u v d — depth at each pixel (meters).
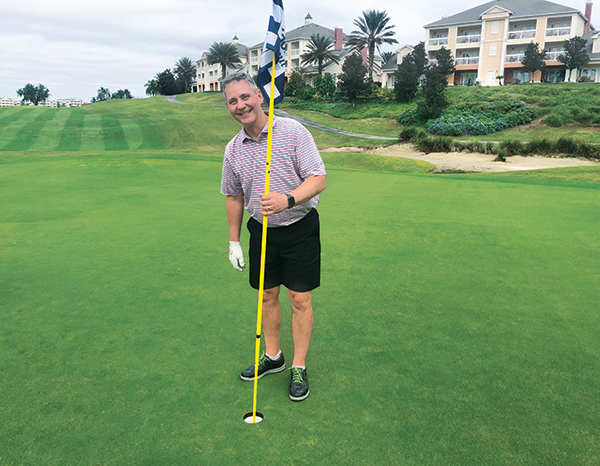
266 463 1.85
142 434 2.03
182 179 9.35
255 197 2.45
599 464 1.85
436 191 8.17
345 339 2.89
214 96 60.81
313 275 2.43
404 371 2.53
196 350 2.75
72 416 2.15
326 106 43.50
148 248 4.75
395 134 32.81
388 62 55.88
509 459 1.88
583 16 47.69
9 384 2.40
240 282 3.82
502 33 47.66
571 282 3.85
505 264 4.30
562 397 2.29
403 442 1.97
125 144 29.59
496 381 2.43
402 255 4.55
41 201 7.14
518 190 8.30
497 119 31.91
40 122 34.72
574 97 35.09
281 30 2.18
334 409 2.20
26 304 3.40
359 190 8.23
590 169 12.88
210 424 2.09
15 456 1.89
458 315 3.23
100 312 3.26
